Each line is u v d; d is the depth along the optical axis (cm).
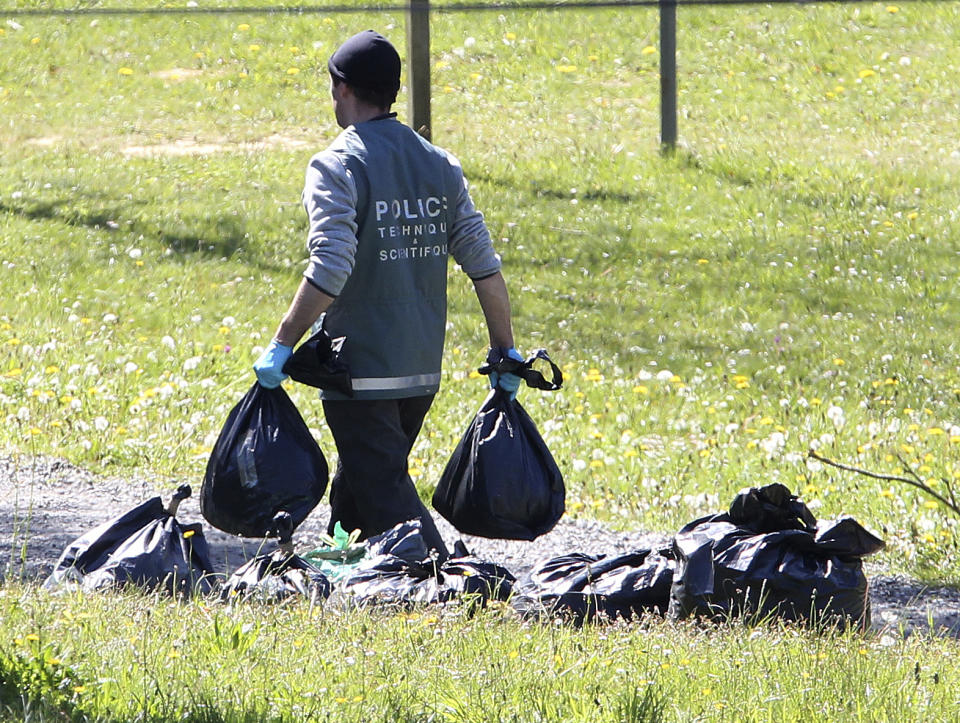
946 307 5416
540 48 9456
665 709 1446
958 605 2461
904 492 3122
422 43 6069
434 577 1978
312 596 1869
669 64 7544
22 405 3422
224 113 8356
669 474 3322
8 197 6391
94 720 1284
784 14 10081
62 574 1955
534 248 6062
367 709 1403
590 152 7612
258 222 6184
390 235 1897
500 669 1530
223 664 1505
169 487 2956
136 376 3791
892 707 1500
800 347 4850
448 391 3947
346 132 1919
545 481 2014
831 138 8081
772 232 6353
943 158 7669
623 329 5081
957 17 10050
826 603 1966
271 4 9850
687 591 1992
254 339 4484
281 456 1902
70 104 8462
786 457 3450
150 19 9606
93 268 5428
